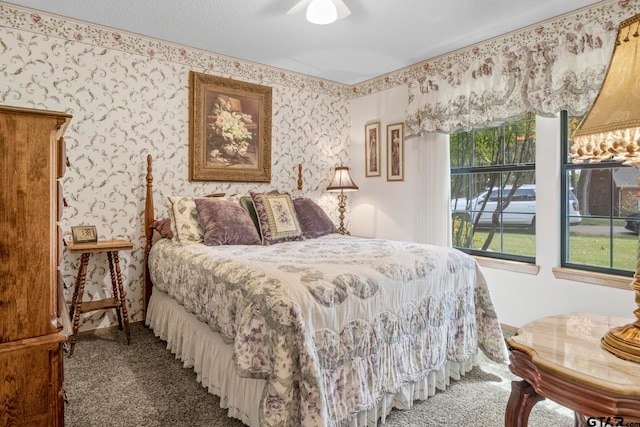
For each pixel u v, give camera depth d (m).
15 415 1.01
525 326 1.35
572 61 2.59
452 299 2.23
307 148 4.19
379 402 1.81
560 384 1.01
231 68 3.60
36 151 1.04
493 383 2.21
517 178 3.15
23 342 1.02
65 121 1.09
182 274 2.37
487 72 3.06
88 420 1.78
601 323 1.38
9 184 1.00
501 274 3.14
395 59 3.62
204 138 3.44
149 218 3.13
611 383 0.93
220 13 2.69
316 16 2.32
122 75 3.03
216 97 3.49
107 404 1.92
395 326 1.89
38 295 1.04
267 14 2.70
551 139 2.81
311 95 4.19
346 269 1.86
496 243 3.29
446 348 2.17
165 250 2.74
